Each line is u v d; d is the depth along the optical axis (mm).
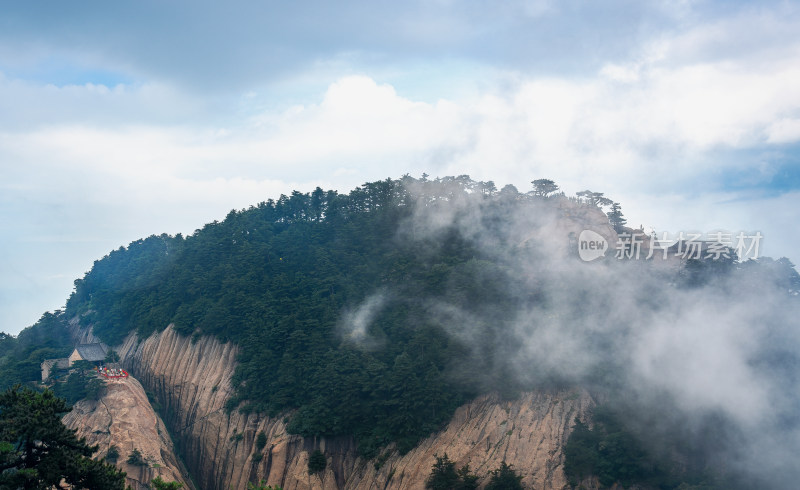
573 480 77000
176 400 113312
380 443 89062
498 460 81625
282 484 90188
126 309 141000
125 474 53719
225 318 114250
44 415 49312
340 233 132250
